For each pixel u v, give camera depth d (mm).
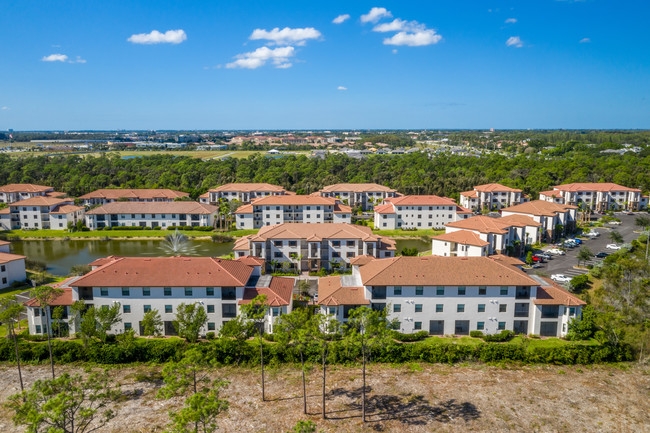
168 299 69000
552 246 126438
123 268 71125
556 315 69250
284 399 53125
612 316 64500
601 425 48406
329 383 56938
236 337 64250
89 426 47156
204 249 128875
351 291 70750
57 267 110438
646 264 70500
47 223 149375
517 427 47938
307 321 55125
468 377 58344
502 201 180875
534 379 57906
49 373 58812
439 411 50656
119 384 56312
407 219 151625
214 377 58281
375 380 57656
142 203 155375
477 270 70625
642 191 193625
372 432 46812
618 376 58719
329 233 104125
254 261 83562
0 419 48062
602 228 152500
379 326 52406
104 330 64188
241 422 48438
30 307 67562
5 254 94750
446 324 69375
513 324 69500
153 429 47000
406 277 69000
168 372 46875
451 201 152625
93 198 175000
